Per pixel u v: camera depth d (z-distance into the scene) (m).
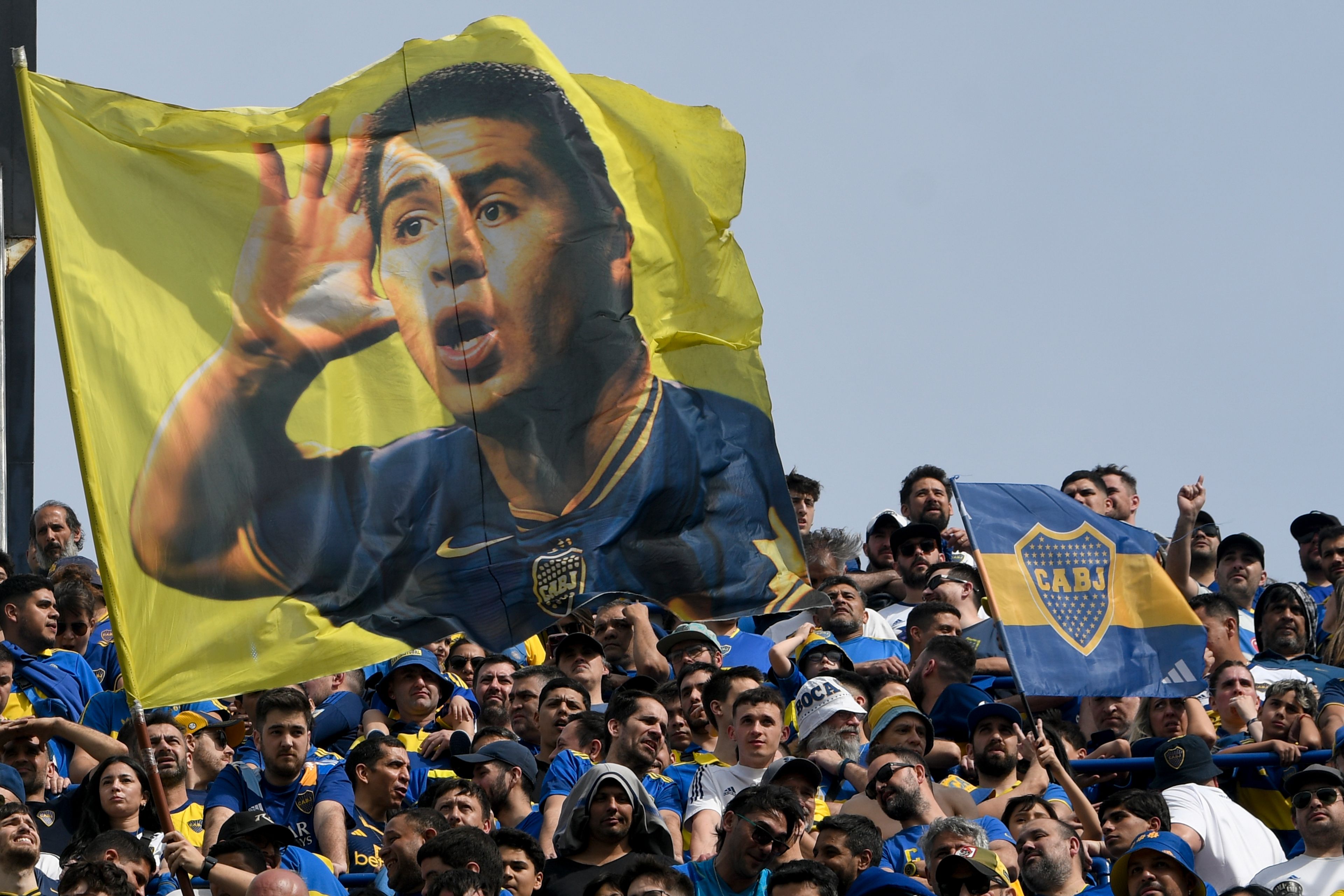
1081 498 26.66
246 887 15.72
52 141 16.66
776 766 18.03
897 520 28.12
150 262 16.94
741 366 19.38
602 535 18.50
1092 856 18.78
